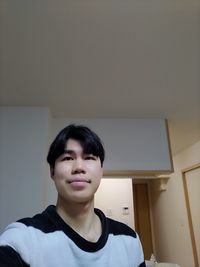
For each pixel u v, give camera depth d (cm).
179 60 131
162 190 344
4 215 154
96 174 51
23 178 164
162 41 117
